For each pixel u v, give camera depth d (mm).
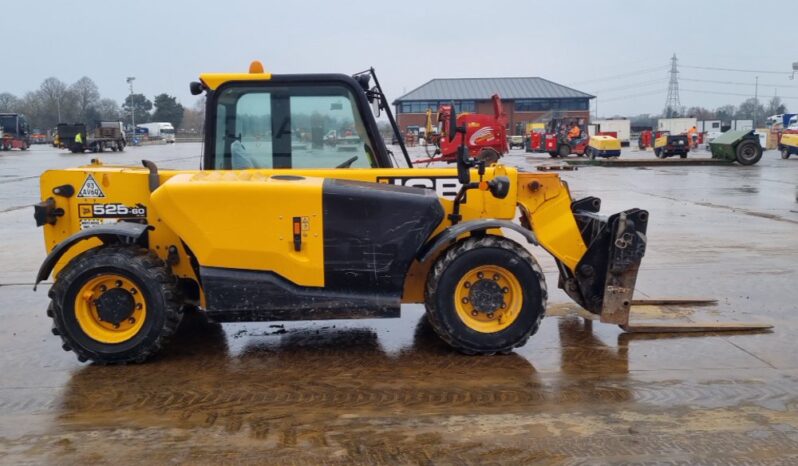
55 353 5477
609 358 5227
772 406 4355
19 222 13328
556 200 5594
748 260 9000
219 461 3717
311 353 5398
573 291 5637
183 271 5477
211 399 4523
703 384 4715
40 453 3824
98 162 5980
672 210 14414
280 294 5066
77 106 104625
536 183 5586
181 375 4953
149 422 4191
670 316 6375
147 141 75750
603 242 5484
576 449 3818
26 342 5777
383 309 5148
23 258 9664
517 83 77188
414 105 73125
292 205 5016
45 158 40688
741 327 5910
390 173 5555
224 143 5664
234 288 5035
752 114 107125
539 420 4168
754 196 17156
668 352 5363
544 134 40844
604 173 26109
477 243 5133
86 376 4945
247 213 4996
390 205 5055
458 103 73750
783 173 25078
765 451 3783
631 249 5406
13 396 4602
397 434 4004
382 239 5074
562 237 5539
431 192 5289
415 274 5477
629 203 15750
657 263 8828
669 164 30953
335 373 4965
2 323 6375
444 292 5121
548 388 4648
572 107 75625
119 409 4383
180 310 5176
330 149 5691
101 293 5070
